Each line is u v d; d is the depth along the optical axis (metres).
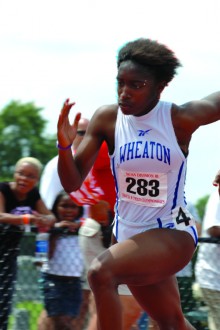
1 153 48.38
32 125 49.25
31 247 6.48
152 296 5.32
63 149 4.96
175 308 5.37
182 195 5.21
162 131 5.03
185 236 5.09
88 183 6.69
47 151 48.66
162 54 5.00
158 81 5.06
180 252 5.00
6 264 6.37
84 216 6.71
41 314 6.48
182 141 5.09
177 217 5.14
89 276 4.82
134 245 4.89
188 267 6.67
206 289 6.51
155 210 5.13
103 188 6.74
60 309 6.45
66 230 6.49
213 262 6.48
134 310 6.43
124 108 5.00
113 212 6.79
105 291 4.77
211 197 6.80
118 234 5.31
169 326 5.41
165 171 5.04
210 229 6.70
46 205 6.96
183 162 5.08
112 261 4.81
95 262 4.84
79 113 5.00
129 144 5.06
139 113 5.07
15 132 48.81
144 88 4.97
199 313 6.56
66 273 6.47
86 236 6.48
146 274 4.90
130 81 4.96
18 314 6.45
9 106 49.31
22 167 6.73
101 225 6.50
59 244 6.48
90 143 5.22
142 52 4.98
